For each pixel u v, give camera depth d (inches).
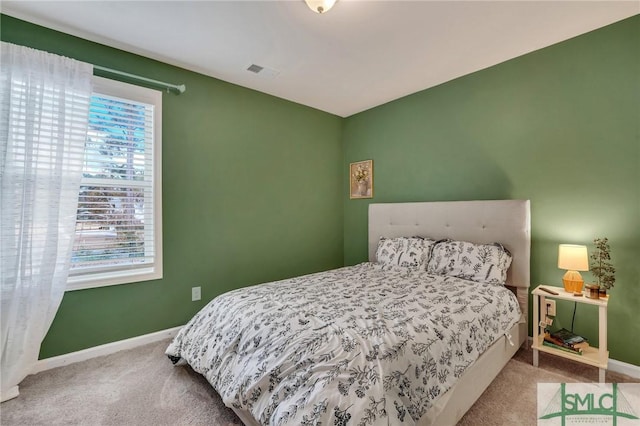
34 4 71.6
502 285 92.4
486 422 61.0
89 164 87.7
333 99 135.6
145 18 77.1
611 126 82.1
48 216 75.1
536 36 86.9
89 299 88.4
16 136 71.7
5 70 70.7
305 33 84.0
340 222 159.6
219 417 62.9
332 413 41.6
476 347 65.6
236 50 93.3
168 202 102.3
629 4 73.2
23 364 71.8
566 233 90.2
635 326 78.9
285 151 135.5
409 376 50.3
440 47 92.2
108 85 90.0
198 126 109.0
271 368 52.4
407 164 132.2
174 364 83.2
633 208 79.1
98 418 62.7
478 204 105.7
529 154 97.5
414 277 99.8
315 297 76.7
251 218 124.4
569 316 89.8
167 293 102.6
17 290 71.1
